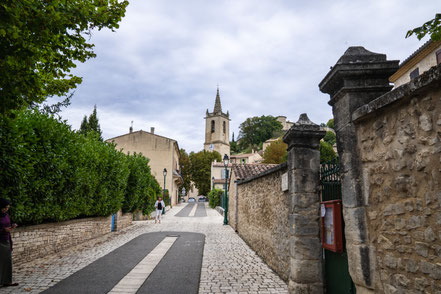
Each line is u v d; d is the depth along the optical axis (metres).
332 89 3.95
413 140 2.56
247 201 10.98
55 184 7.90
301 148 5.05
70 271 6.35
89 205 10.32
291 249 4.96
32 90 4.03
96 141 11.84
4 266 5.12
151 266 6.95
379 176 3.01
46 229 8.04
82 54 4.37
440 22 3.49
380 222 2.97
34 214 7.24
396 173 2.77
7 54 3.45
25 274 6.01
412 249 2.54
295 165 4.98
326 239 4.43
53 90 4.86
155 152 38.62
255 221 9.26
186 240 11.17
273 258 6.78
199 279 5.90
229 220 17.52
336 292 4.37
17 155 6.36
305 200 4.89
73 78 5.02
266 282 5.73
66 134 8.48
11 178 6.28
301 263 4.73
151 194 21.34
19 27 3.38
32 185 6.94
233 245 10.28
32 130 7.04
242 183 12.24
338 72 3.51
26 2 3.22
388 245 2.85
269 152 47.84
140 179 16.31
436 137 2.33
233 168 16.08
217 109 90.75
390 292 2.80
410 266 2.56
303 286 4.66
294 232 4.84
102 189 11.26
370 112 3.06
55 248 8.49
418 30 3.59
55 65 4.39
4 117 4.39
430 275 2.34
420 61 17.72
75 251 8.72
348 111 3.48
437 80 2.22
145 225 16.83
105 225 12.84
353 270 3.29
